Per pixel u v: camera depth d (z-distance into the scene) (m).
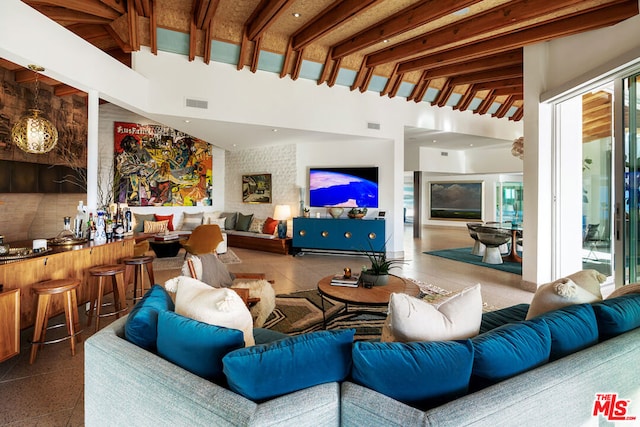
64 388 2.16
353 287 3.00
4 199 5.77
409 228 13.41
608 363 1.29
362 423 0.99
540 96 4.26
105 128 7.75
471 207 12.58
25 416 1.88
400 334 1.33
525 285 4.45
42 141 4.07
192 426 1.03
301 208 7.59
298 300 4.00
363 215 7.10
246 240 7.99
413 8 4.21
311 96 6.21
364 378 1.09
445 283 4.78
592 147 4.39
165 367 1.20
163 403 1.11
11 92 5.42
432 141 9.16
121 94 4.45
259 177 8.41
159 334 1.36
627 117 3.19
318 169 7.57
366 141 7.32
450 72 6.16
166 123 5.71
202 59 5.35
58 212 6.84
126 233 4.25
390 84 6.60
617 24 3.40
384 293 2.82
